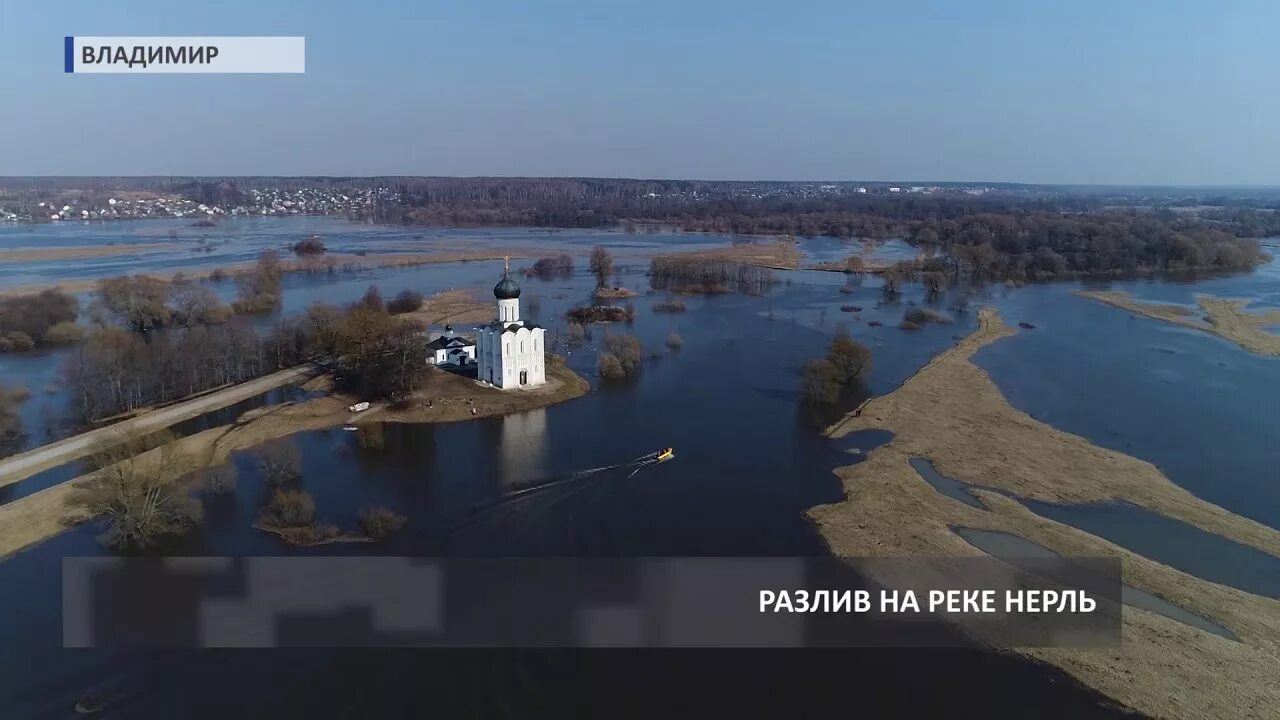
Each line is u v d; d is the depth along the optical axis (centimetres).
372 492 9325
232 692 5838
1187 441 11156
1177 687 5869
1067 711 5656
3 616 6719
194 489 9150
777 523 8544
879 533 8275
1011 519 8588
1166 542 8206
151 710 5647
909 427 11638
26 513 8381
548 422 11819
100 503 7969
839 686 5956
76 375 11912
